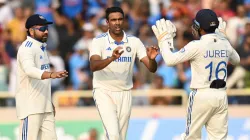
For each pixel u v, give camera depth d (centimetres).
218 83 2781
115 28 3011
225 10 5191
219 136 2852
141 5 5134
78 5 5172
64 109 4425
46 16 5103
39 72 2839
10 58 4888
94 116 4409
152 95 4575
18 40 5016
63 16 5109
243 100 4647
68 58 4872
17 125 4344
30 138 2989
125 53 3036
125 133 3094
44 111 3000
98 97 3039
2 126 4341
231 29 4988
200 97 2783
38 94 2983
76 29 5056
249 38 4866
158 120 4403
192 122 2830
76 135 4362
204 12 2798
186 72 4762
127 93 3072
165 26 2850
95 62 2908
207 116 2814
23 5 5166
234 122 4431
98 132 4362
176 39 4997
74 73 4819
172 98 4669
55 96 4553
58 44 4922
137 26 5034
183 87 4741
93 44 3027
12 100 4631
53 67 4806
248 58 4781
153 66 2983
